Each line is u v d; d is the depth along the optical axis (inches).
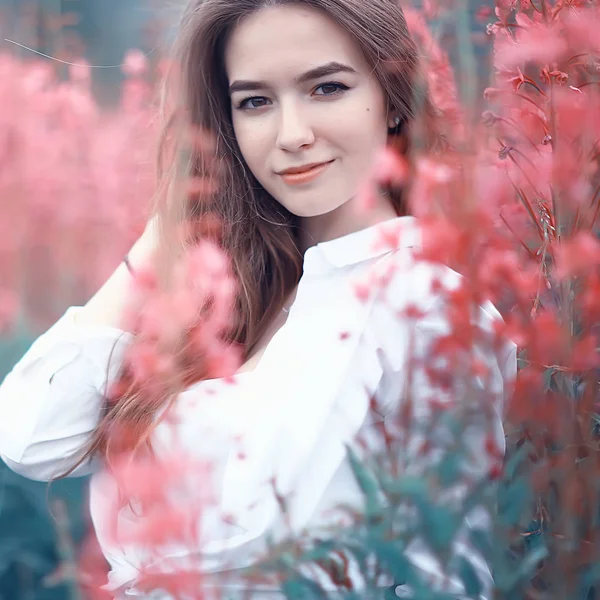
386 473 31.0
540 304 38.9
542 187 38.5
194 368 46.5
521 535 33.6
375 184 41.3
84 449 52.2
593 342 35.2
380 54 44.8
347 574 32.1
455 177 35.9
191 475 35.0
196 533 35.0
